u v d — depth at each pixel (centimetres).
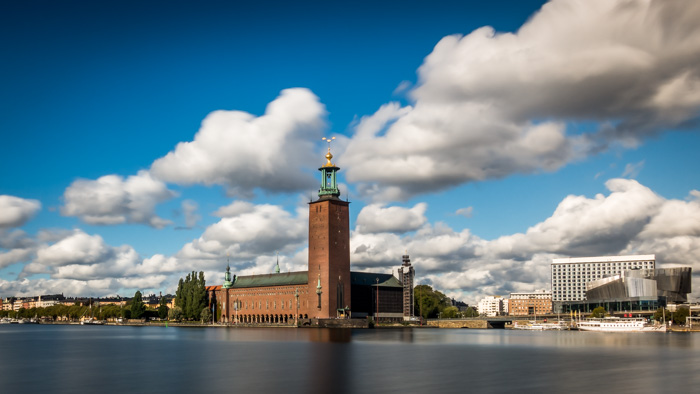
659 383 7300
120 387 6931
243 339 16250
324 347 12812
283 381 7269
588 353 11638
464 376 7775
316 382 7188
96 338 18100
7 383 7338
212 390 6650
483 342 15475
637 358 10519
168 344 14312
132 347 13362
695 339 17750
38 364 9538
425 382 7225
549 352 11856
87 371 8481
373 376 7725
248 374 7931
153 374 8006
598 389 6819
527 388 6838
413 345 13688
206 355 10844
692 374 8175
